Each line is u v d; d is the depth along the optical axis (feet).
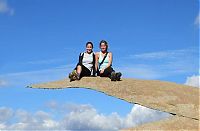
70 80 47.62
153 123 37.24
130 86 44.47
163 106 39.34
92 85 44.57
